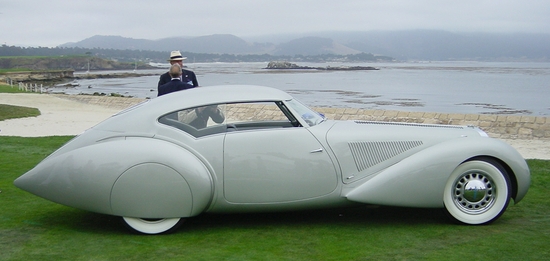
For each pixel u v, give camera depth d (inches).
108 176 177.2
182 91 198.2
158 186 177.3
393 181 185.9
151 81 3511.3
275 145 185.6
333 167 188.5
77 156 181.6
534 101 1534.2
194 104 188.4
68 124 607.2
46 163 185.8
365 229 190.2
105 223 201.2
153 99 197.2
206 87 201.5
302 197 187.8
